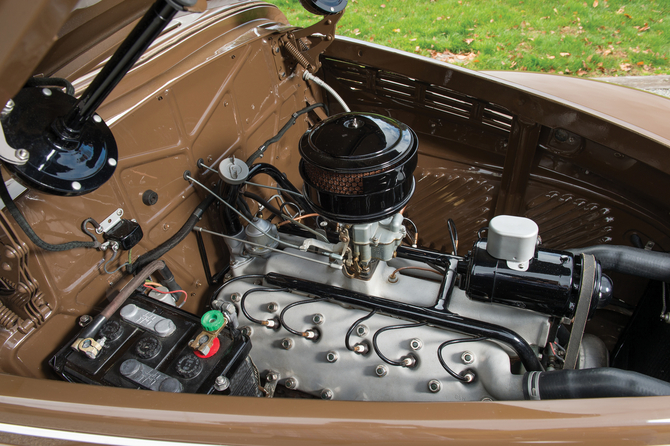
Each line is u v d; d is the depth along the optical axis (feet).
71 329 4.11
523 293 4.12
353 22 19.83
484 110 6.52
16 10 2.25
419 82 6.86
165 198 4.89
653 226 5.61
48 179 3.13
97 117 3.60
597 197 6.00
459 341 4.24
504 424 2.59
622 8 19.81
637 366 5.03
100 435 2.83
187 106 4.94
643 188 5.46
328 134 3.83
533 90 5.83
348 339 4.49
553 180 6.31
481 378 4.23
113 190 4.25
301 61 6.34
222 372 3.84
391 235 4.37
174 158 4.90
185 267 5.35
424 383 4.37
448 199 7.45
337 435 2.64
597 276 4.05
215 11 5.55
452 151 7.16
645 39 17.87
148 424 2.80
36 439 2.92
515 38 18.43
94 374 3.83
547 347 4.64
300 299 5.00
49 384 3.09
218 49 5.26
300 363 4.84
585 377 3.66
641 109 5.56
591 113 5.38
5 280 3.59
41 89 3.25
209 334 3.99
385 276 5.01
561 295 4.03
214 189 5.50
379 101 7.48
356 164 3.56
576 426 2.55
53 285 3.87
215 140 5.45
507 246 4.04
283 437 2.66
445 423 2.62
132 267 4.57
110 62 2.75
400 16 20.16
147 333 4.10
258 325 5.03
